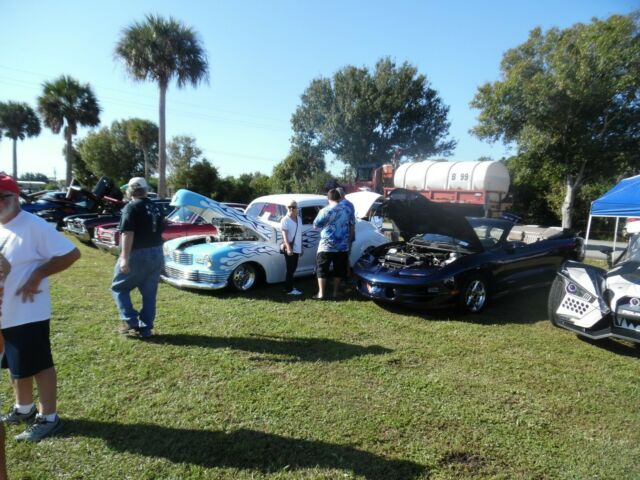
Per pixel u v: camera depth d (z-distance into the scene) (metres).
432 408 3.17
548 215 24.84
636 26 15.27
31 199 13.97
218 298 6.04
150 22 18.22
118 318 4.96
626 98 16.06
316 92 38.00
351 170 38.81
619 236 20.75
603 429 2.99
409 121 36.94
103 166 37.78
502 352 4.38
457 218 5.77
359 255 7.57
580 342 4.76
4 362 2.72
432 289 5.31
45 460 2.43
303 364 3.88
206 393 3.28
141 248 4.15
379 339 4.62
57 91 24.33
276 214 7.43
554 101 16.52
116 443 2.61
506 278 6.09
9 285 2.48
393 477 2.39
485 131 19.23
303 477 2.36
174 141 35.22
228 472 2.38
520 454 2.65
